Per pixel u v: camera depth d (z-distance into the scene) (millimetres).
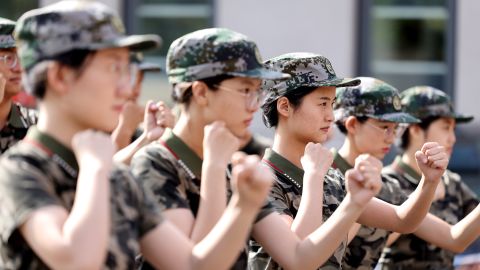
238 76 4254
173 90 4395
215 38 4297
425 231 6129
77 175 3736
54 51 3670
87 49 3670
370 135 6098
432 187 5445
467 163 14656
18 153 3686
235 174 3883
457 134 14773
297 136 5164
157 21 15469
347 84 5129
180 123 4379
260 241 4648
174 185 4289
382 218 5562
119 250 3738
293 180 5137
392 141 6156
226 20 15070
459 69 15219
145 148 4371
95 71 3693
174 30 15438
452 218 6961
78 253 3451
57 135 3730
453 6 15211
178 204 4246
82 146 3641
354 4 14914
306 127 5141
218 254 3900
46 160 3693
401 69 15281
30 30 3709
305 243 4559
